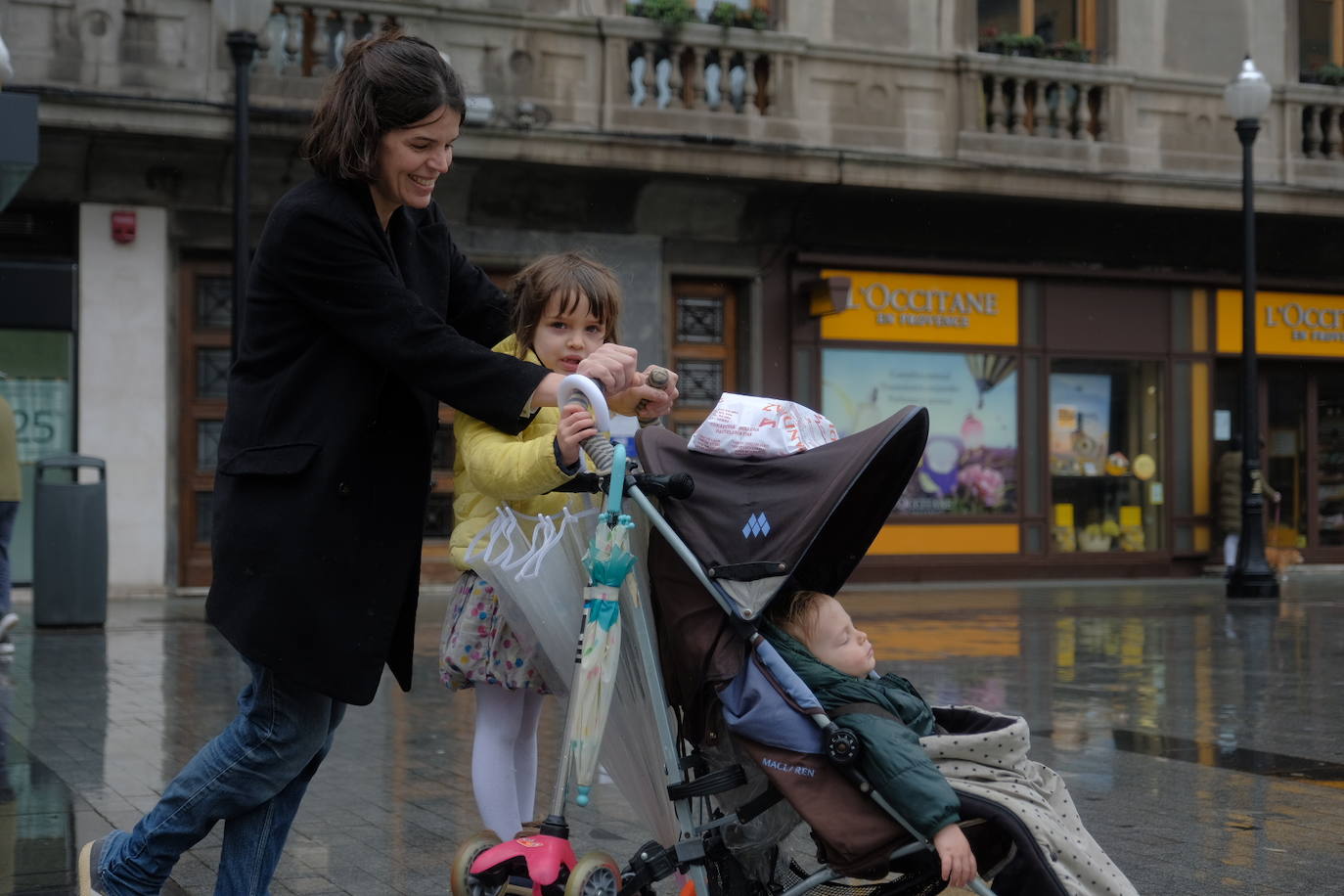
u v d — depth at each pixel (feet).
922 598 50.03
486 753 11.36
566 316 11.07
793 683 9.49
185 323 49.08
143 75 45.98
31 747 20.22
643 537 10.37
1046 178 56.44
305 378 9.75
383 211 10.33
